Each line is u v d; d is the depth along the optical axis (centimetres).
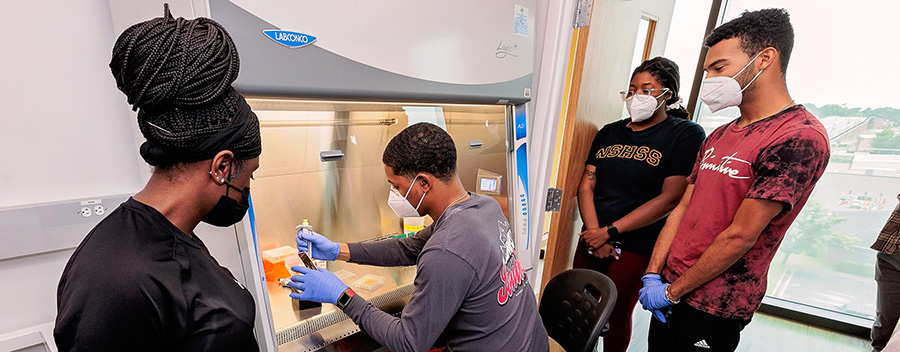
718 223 114
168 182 50
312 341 88
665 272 134
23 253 73
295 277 88
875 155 216
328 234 114
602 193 172
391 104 105
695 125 154
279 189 100
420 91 98
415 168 81
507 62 121
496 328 85
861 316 240
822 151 95
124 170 86
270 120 90
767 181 98
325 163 108
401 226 135
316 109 94
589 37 141
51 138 76
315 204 109
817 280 251
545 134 148
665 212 155
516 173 142
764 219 99
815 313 248
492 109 133
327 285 86
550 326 123
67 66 76
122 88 46
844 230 235
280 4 71
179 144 46
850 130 220
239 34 67
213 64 47
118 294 44
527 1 124
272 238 101
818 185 236
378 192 124
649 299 129
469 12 106
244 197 60
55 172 77
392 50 90
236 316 54
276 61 72
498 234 87
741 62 105
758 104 107
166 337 48
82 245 48
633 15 179
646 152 158
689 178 136
